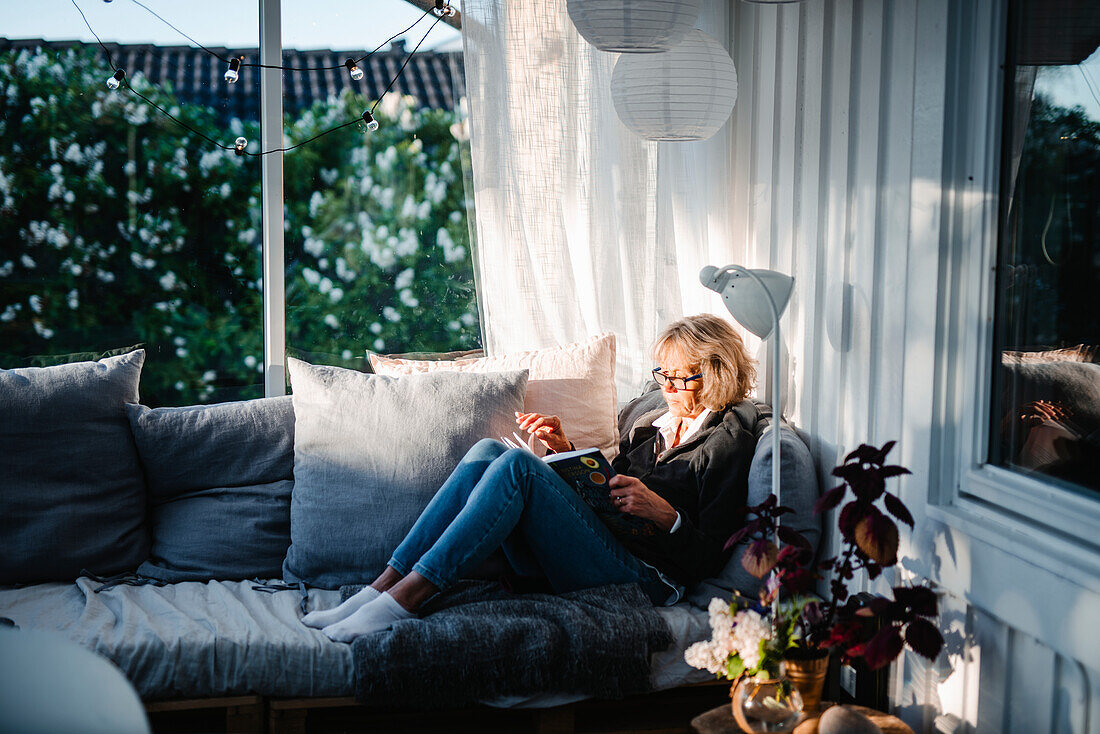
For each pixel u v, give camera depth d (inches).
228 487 101.8
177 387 118.0
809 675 71.4
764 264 107.5
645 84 93.0
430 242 122.8
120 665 77.4
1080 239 64.3
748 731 67.9
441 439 98.3
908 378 80.0
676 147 116.0
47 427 96.0
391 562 87.7
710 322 99.8
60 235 112.3
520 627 80.0
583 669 79.1
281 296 119.0
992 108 72.0
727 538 91.0
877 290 85.4
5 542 92.7
